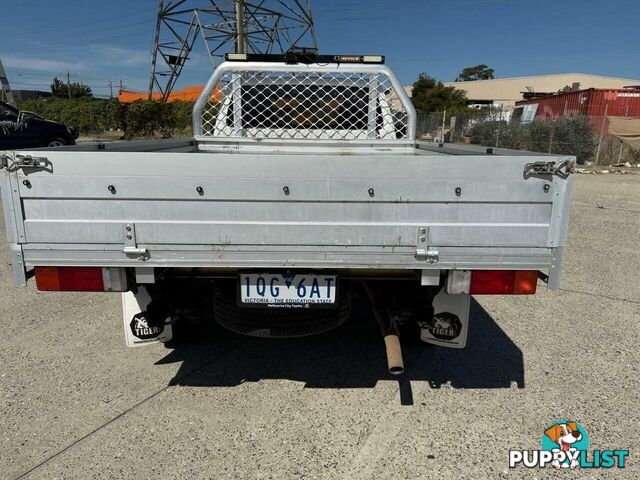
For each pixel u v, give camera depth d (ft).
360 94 14.29
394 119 14.29
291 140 14.11
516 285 7.33
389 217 6.98
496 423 8.29
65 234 6.93
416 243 7.04
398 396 9.13
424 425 8.23
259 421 8.30
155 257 7.04
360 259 7.11
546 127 60.23
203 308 9.57
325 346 11.24
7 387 9.25
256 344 11.31
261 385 9.49
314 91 14.21
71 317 12.72
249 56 13.14
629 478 6.99
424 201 6.93
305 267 7.14
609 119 59.21
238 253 7.07
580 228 24.26
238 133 14.39
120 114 84.79
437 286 8.30
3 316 12.73
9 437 7.78
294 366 10.27
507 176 6.86
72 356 10.55
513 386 9.50
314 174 6.84
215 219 6.95
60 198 6.84
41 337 11.48
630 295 14.80
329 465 7.22
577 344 11.38
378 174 6.84
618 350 11.05
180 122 84.48
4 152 6.68
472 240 7.04
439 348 11.18
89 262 7.04
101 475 6.97
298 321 9.00
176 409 8.62
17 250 7.00
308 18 89.51
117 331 11.88
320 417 8.44
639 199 33.53
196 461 7.27
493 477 7.00
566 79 192.24
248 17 84.38
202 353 10.83
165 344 11.24
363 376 9.88
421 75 164.76
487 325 12.53
